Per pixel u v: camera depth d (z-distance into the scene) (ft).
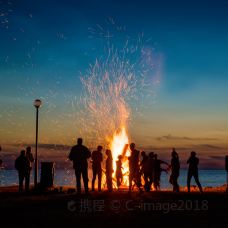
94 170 67.67
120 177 74.84
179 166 72.08
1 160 63.62
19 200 53.78
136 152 62.64
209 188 84.58
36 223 37.68
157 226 36.58
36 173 70.79
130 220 39.45
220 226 36.63
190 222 38.50
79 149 58.29
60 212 43.73
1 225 36.63
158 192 66.64
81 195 58.03
